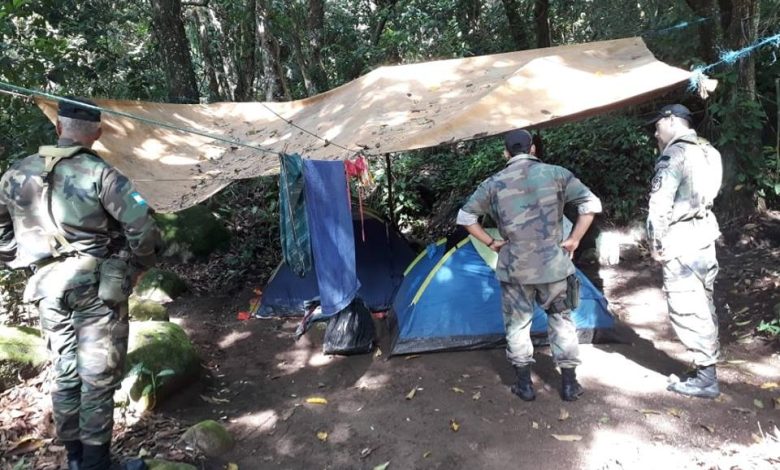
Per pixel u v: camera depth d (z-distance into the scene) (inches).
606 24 296.4
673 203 120.1
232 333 182.5
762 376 133.2
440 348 156.8
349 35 420.2
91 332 93.1
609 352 151.6
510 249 123.3
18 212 92.9
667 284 124.1
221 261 247.9
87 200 91.0
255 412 134.1
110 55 293.7
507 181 123.0
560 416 123.6
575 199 123.6
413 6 375.2
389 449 117.0
